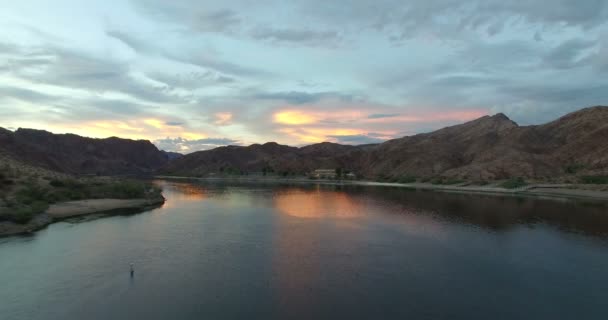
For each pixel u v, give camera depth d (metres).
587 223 49.62
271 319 19.94
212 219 52.06
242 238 39.16
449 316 20.52
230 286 24.70
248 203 75.00
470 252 33.78
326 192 107.81
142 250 33.72
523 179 123.38
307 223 49.09
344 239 39.06
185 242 37.09
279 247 35.25
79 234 40.75
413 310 21.20
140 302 22.00
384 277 26.77
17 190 56.31
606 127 144.00
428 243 37.38
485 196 92.12
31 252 32.75
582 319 20.30
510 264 30.08
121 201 67.19
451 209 65.38
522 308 21.61
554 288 24.81
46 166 149.88
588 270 28.62
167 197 89.00
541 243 37.44
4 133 145.75
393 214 58.66
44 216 48.28
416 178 167.12
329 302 22.20
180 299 22.47
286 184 156.62
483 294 23.67
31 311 20.69
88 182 75.88
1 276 26.31
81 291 23.62
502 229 45.25
